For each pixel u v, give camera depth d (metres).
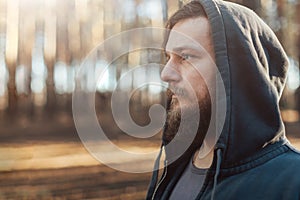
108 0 19.97
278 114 1.14
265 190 1.05
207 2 1.16
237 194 1.08
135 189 5.62
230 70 1.12
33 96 22.89
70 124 16.97
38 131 15.92
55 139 14.02
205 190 1.17
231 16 1.15
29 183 6.61
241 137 1.11
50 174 7.33
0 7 24.67
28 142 13.48
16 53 24.03
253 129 1.11
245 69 1.12
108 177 6.52
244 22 1.16
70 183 6.34
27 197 5.66
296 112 13.44
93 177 6.67
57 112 21.36
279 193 1.03
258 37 1.18
